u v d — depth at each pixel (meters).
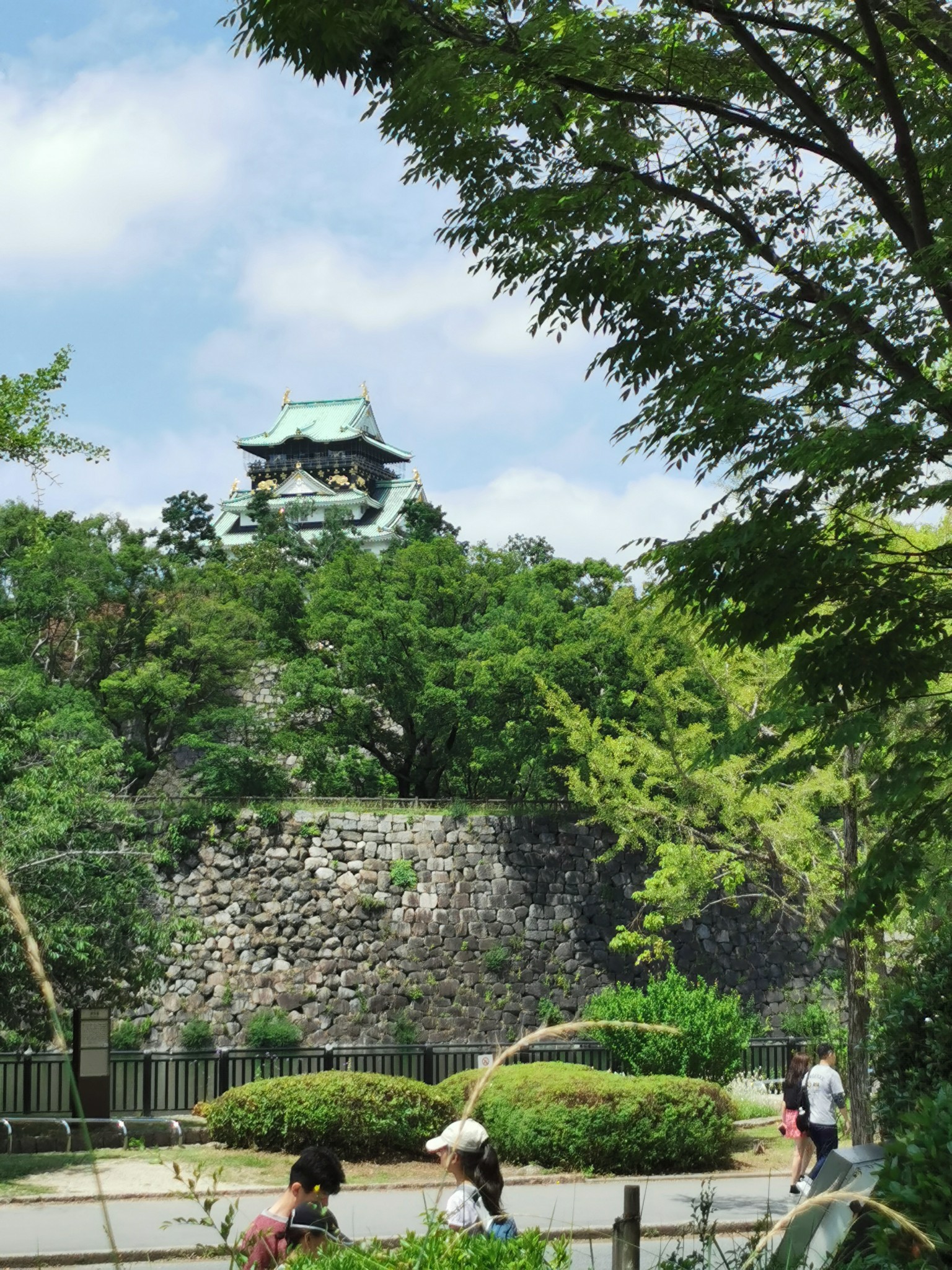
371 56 8.81
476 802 41.44
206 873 38.47
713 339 9.47
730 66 9.52
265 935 38.28
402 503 101.12
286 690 45.72
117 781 24.47
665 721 21.05
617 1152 16.56
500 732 42.62
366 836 39.88
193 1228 12.31
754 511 8.69
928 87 9.59
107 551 48.66
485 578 49.12
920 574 8.73
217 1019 37.06
